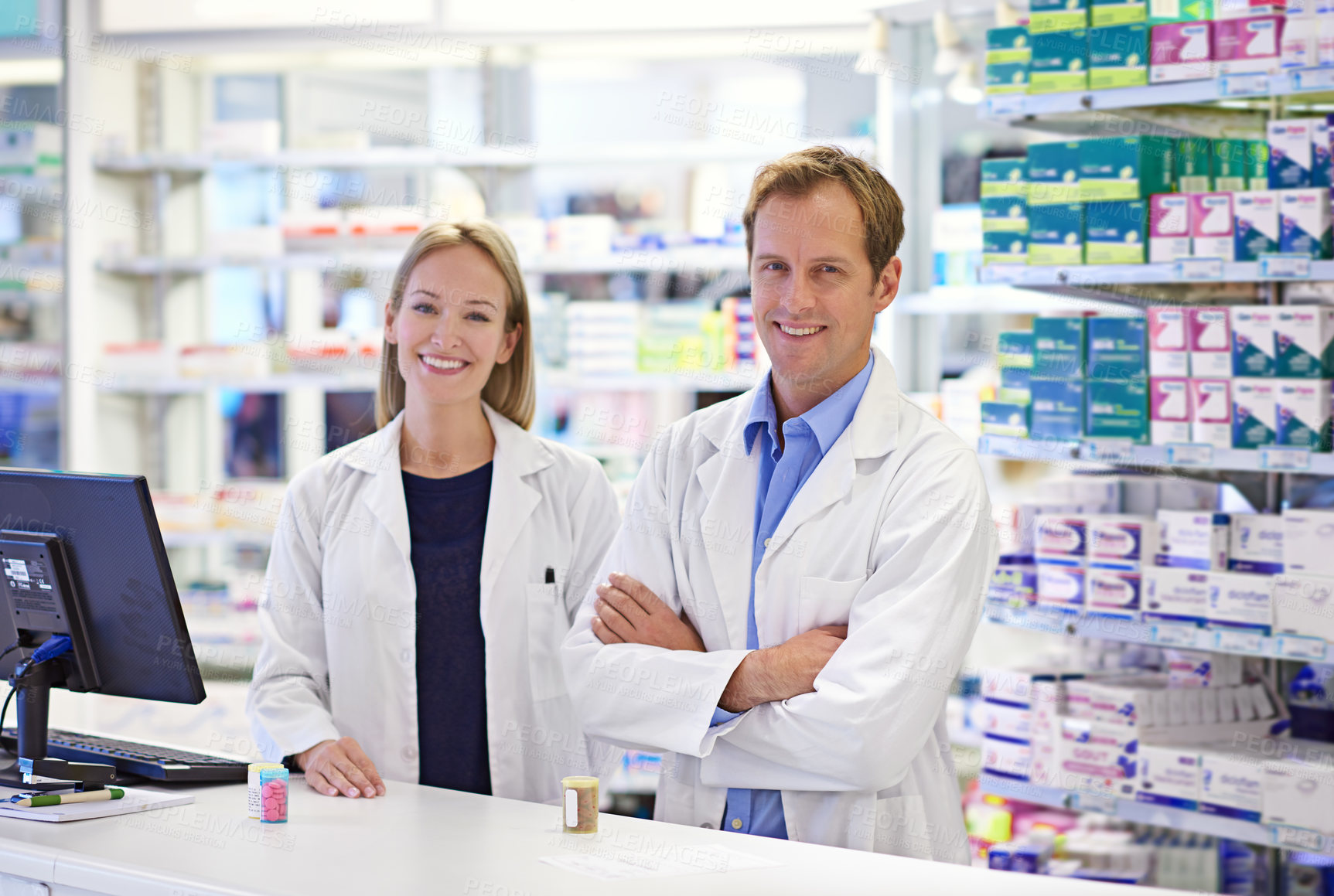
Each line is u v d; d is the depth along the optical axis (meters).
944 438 1.80
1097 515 2.73
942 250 3.36
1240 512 2.64
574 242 3.96
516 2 3.74
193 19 3.89
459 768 2.08
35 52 4.05
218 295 4.55
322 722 1.92
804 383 1.79
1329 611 2.30
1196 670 2.67
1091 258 2.64
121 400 4.31
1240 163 2.71
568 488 2.24
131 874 1.38
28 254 4.15
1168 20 2.61
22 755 1.75
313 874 1.37
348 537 2.10
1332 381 2.39
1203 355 2.49
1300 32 2.35
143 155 4.07
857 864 1.44
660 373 3.89
